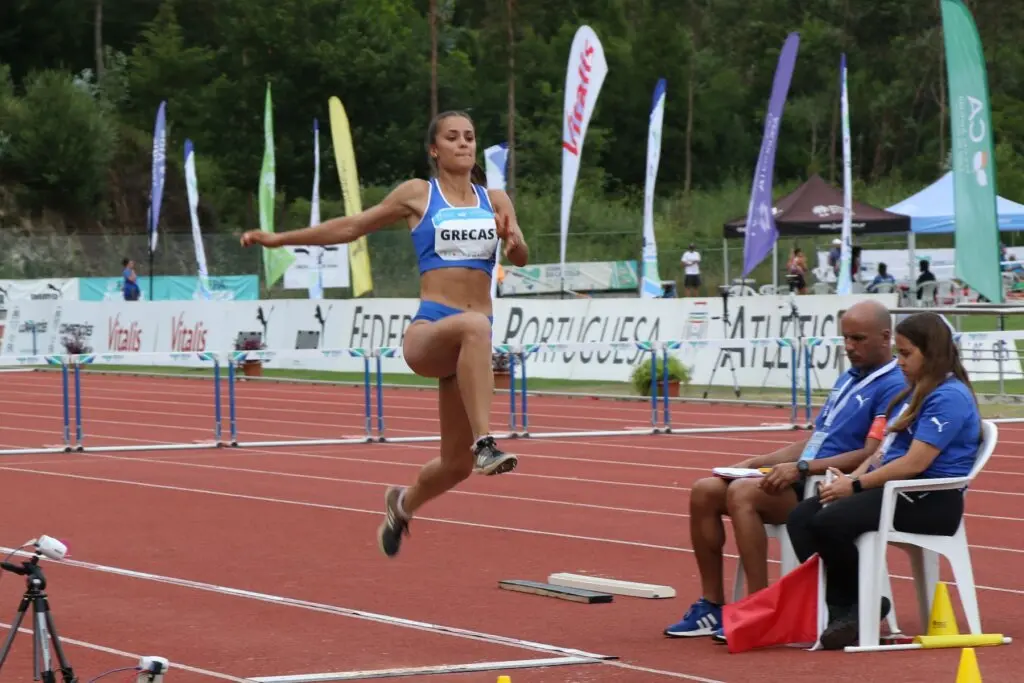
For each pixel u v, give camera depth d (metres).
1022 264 39.16
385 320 30.95
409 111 65.31
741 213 60.97
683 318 25.91
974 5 74.62
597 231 55.81
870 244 51.84
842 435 8.16
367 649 7.92
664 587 9.48
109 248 49.31
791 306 24.50
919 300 34.38
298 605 9.18
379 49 65.25
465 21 77.88
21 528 12.48
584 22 75.19
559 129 68.69
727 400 24.17
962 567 7.95
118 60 70.12
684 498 14.10
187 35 74.56
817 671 7.25
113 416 24.58
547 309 28.08
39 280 40.69
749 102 76.38
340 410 24.98
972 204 20.84
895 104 73.94
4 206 55.84
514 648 7.94
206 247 49.53
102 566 10.61
